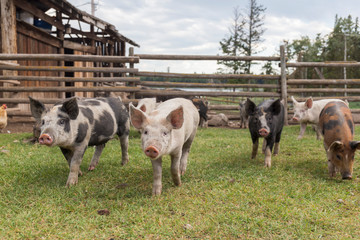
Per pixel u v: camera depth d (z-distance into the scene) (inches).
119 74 845.2
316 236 118.6
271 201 153.0
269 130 210.8
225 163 227.0
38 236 117.0
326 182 185.0
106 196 158.9
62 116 162.6
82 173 199.0
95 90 405.4
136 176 193.9
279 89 485.7
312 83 488.4
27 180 181.2
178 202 149.6
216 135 373.1
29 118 414.0
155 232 120.3
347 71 1376.7
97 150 213.9
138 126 142.4
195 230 122.2
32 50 502.3
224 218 131.6
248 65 1182.3
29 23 474.9
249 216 134.4
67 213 136.3
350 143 182.2
